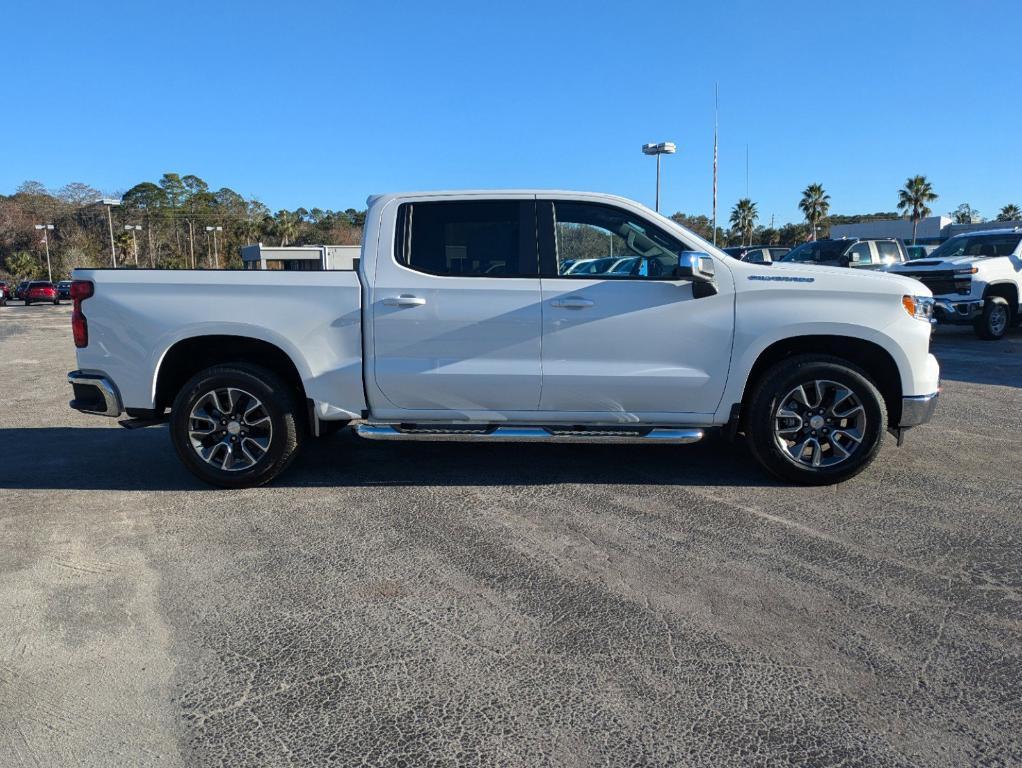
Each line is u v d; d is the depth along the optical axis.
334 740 2.54
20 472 5.66
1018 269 13.88
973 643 3.11
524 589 3.63
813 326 4.87
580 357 4.93
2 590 3.66
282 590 3.64
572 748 2.49
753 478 5.31
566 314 4.88
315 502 4.89
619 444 6.27
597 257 5.00
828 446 5.14
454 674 2.92
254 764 2.43
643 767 2.40
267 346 5.18
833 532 4.31
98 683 2.87
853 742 2.50
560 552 4.06
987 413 7.49
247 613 3.42
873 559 3.94
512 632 3.23
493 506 4.79
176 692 2.82
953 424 6.99
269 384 5.04
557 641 3.15
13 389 9.79
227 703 2.75
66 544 4.23
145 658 3.04
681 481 5.26
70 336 19.31
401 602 3.51
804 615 3.35
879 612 3.38
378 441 6.44
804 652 3.05
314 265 12.15
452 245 5.00
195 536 4.33
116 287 5.01
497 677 2.89
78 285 5.04
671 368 4.94
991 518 4.52
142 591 3.64
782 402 4.98
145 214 107.88
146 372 5.02
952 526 4.39
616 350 4.93
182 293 4.99
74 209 105.25
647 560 3.95
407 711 2.69
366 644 3.14
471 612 3.41
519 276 4.95
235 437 5.14
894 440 6.32
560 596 3.55
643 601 3.49
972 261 13.62
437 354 4.95
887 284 4.92
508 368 4.93
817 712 2.66
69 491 5.19
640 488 5.11
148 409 5.09
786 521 4.48
